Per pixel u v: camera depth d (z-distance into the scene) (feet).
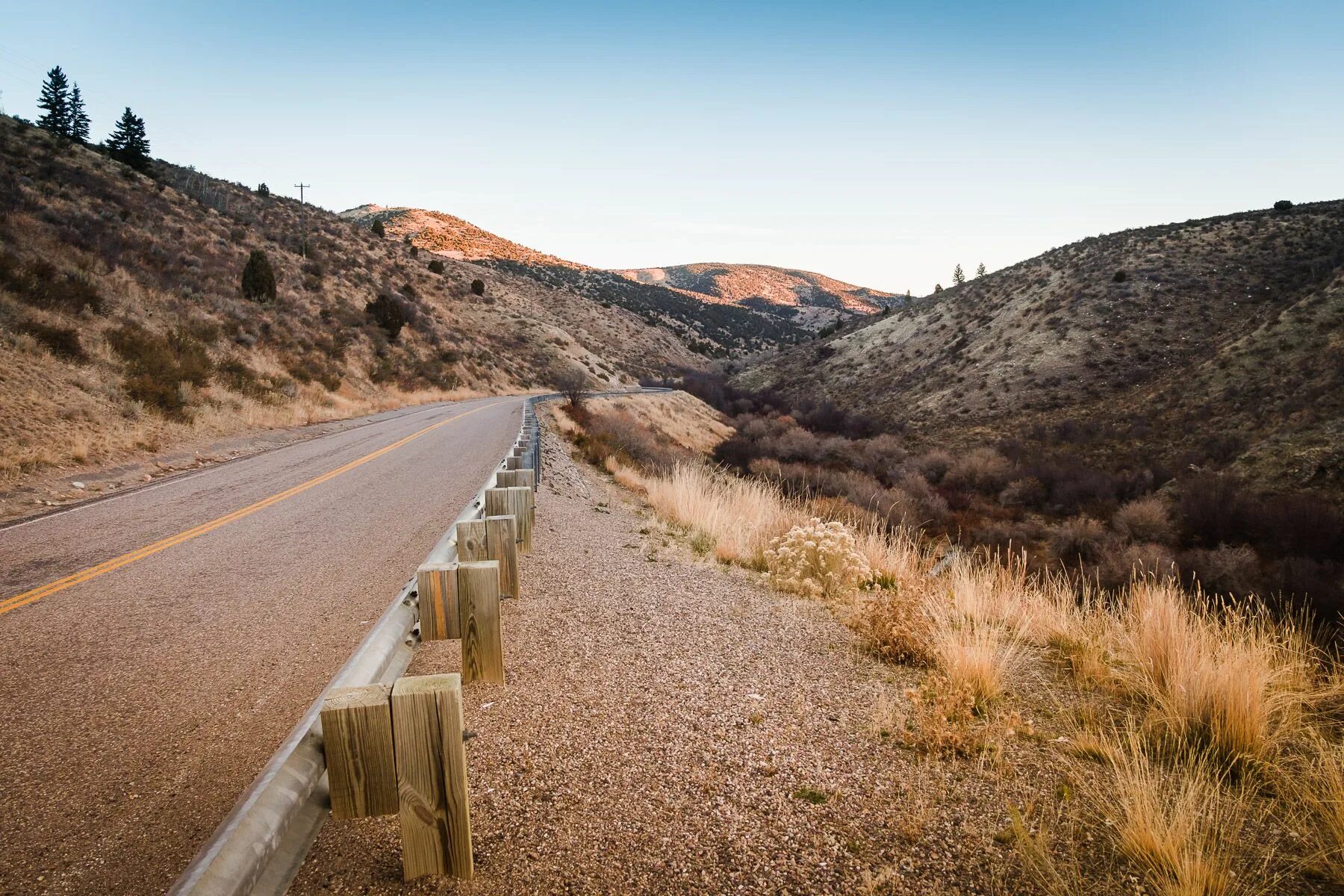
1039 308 214.07
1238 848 8.82
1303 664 14.83
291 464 39.78
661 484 43.80
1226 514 73.87
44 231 71.10
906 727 11.97
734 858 8.16
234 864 5.08
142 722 10.43
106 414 42.24
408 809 6.93
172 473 35.96
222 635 14.03
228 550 20.90
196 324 71.97
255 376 68.59
